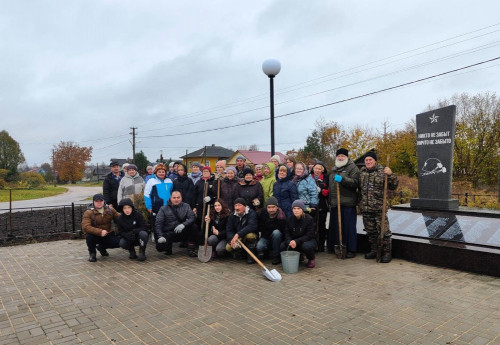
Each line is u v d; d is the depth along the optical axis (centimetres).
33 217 1202
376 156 573
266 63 792
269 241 591
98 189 4503
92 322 358
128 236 607
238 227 585
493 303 382
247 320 354
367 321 345
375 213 563
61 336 327
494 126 2386
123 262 600
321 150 3238
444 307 375
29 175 4588
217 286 462
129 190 725
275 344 303
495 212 586
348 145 2903
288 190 595
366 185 570
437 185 712
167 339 318
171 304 403
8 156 5300
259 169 727
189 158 5266
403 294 416
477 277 470
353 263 558
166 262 596
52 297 433
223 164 658
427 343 300
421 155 742
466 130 2355
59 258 632
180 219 631
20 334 333
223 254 618
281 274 511
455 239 529
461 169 2352
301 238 532
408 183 1553
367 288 439
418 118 748
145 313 378
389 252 561
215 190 659
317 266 546
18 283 490
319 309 377
